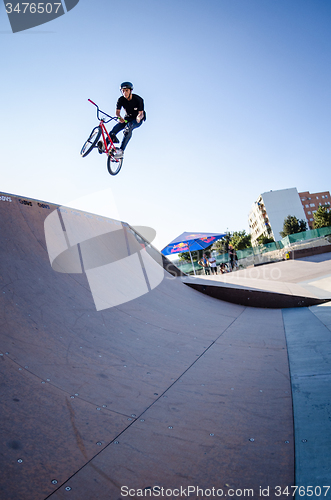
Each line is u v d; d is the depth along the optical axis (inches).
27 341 105.7
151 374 117.0
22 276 145.5
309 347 150.7
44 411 78.5
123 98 195.8
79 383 96.2
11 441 65.7
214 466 69.5
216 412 93.1
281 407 95.4
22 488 56.2
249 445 77.1
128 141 208.1
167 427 84.0
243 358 141.7
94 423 80.4
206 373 123.2
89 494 58.9
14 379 85.4
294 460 70.8
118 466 67.5
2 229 170.4
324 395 99.8
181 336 168.7
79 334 128.4
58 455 66.7
